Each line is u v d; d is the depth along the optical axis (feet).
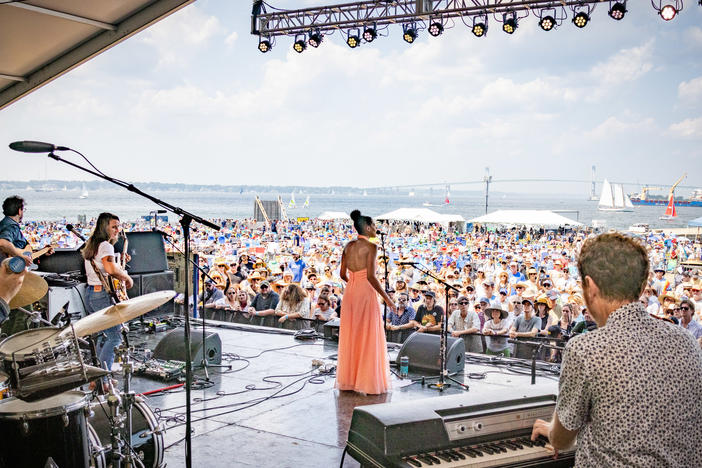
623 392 6.20
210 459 13.80
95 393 12.51
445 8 33.14
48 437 9.84
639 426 6.18
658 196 538.06
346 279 19.06
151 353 21.22
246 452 14.23
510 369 22.03
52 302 21.09
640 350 6.28
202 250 77.71
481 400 9.64
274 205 184.14
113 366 20.35
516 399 9.80
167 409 17.03
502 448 9.01
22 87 30.14
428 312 27.84
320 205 639.35
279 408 17.24
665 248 91.66
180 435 15.16
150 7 25.71
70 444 10.10
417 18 34.22
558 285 48.65
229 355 23.00
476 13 32.81
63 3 24.07
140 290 26.73
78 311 22.26
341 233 118.73
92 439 11.25
